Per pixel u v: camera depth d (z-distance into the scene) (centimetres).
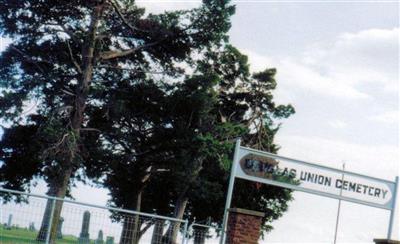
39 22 3456
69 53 3553
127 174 3862
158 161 3831
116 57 3722
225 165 3762
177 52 3681
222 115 4478
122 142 3747
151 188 4450
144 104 3688
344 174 2034
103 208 1641
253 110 4553
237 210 1622
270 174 1945
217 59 4206
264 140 4509
